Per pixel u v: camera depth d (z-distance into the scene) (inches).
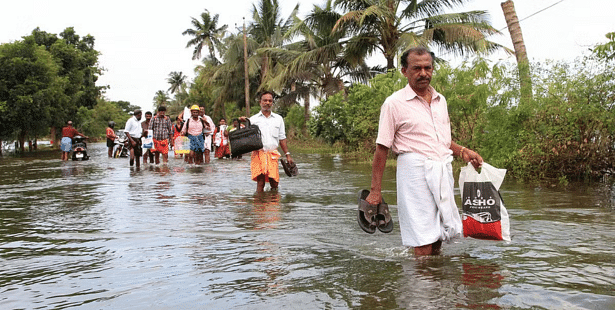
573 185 296.0
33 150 1366.9
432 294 99.7
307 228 173.0
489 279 109.2
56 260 136.6
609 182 306.2
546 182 313.7
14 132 1200.2
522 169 335.3
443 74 402.9
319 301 97.7
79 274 122.2
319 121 830.5
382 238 155.8
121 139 792.3
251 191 290.8
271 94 293.0
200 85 2271.2
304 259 130.6
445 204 132.4
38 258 139.1
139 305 99.0
